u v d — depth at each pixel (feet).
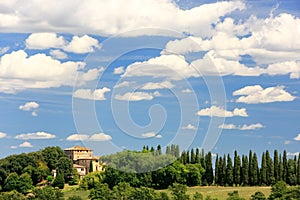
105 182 285.64
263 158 349.20
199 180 325.42
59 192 273.33
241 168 347.97
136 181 278.05
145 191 242.58
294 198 227.20
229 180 343.26
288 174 343.26
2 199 278.67
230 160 348.18
